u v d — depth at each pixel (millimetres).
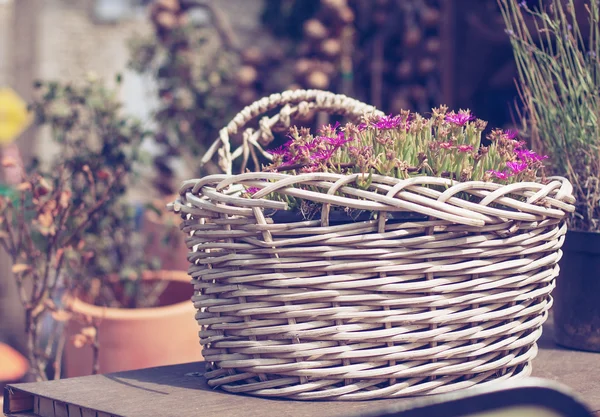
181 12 3566
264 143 1604
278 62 3939
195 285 1380
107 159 2520
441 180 1318
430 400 1058
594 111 1615
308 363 1314
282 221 1356
